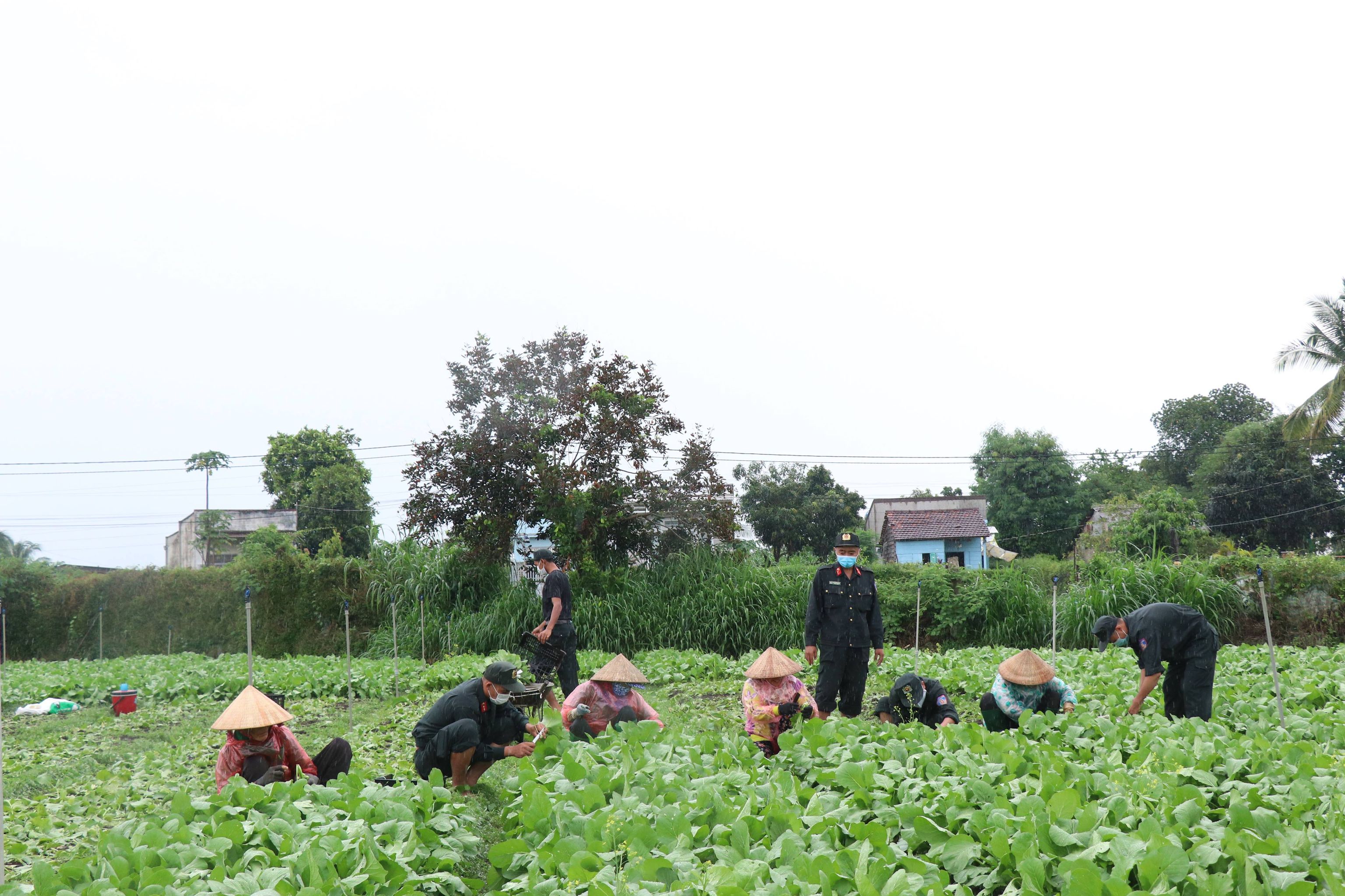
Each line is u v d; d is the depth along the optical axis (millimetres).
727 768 6602
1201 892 3893
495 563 21625
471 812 6793
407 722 11305
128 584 24578
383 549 23281
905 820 5164
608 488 20562
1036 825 4535
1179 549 31859
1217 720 8070
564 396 21172
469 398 21516
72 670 19516
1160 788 5227
